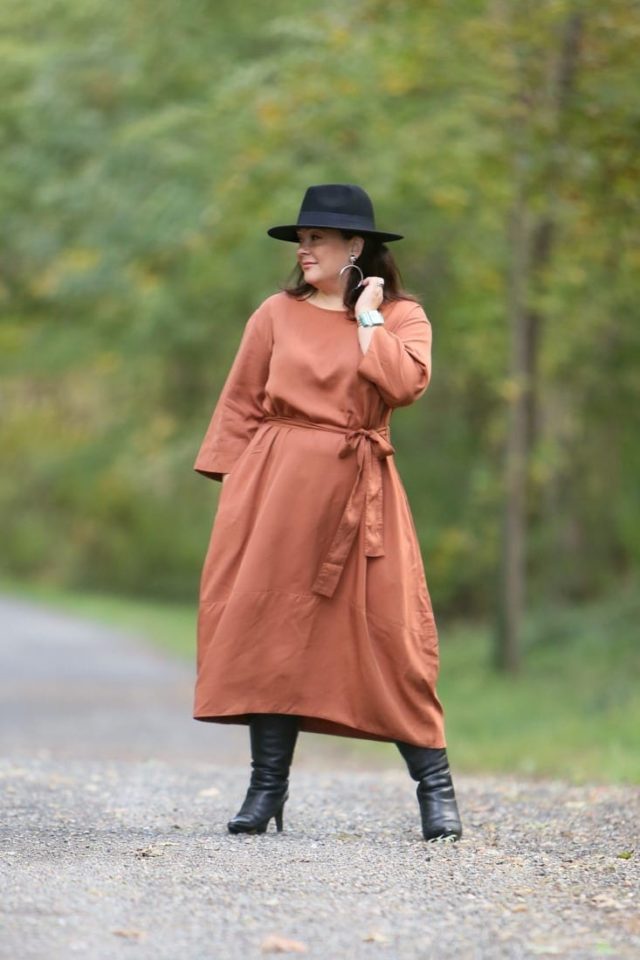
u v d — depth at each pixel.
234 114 38.16
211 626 13.23
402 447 59.62
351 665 13.01
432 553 56.19
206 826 14.38
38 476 97.00
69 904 10.50
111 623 73.00
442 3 32.12
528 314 40.03
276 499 13.03
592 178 30.03
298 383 13.09
